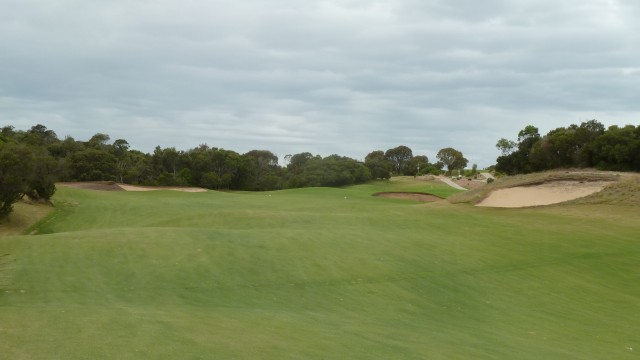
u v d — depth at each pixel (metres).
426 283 20.31
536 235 30.81
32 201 45.69
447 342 13.07
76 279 17.09
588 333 15.64
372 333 13.19
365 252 23.86
